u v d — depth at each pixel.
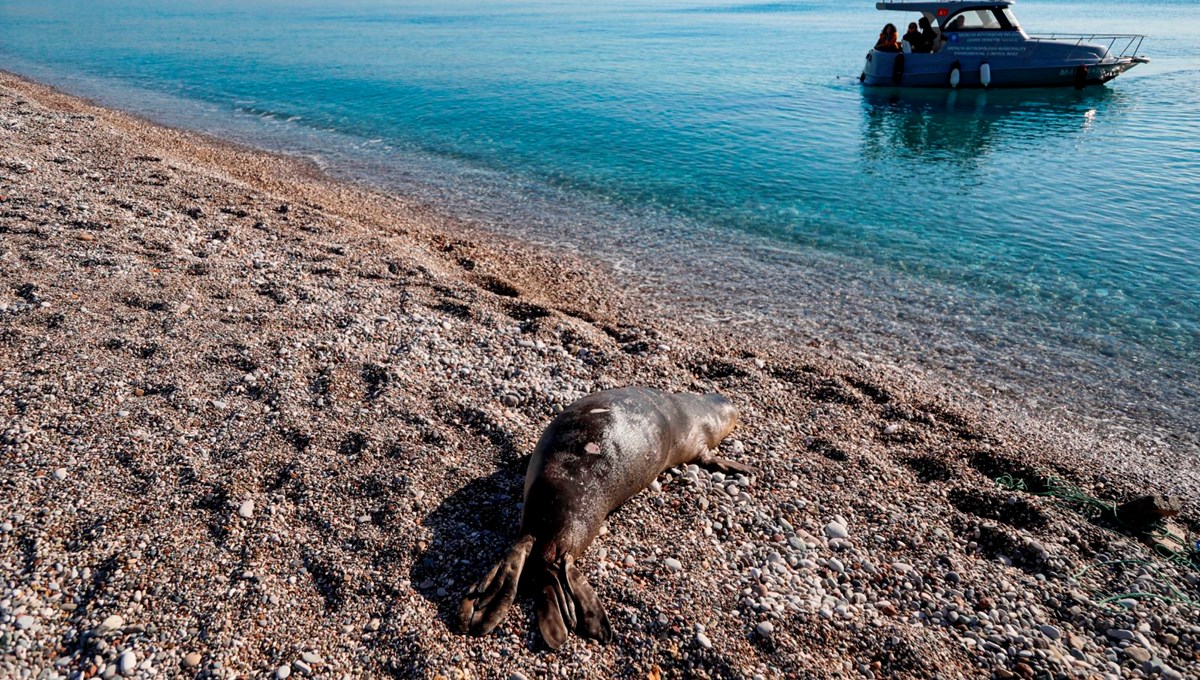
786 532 5.98
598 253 13.33
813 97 29.02
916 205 16.45
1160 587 5.68
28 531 4.98
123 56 38.81
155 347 7.57
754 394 8.36
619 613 4.89
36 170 13.02
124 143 16.69
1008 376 9.47
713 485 6.48
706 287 11.94
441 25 64.38
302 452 6.16
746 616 4.98
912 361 9.76
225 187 14.16
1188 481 7.39
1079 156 20.58
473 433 6.73
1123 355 10.08
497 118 25.16
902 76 29.75
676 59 40.75
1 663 4.07
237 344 7.83
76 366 7.04
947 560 5.80
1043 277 12.60
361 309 9.18
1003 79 28.95
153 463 5.82
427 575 5.05
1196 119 24.61
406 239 12.83
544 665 4.44
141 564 4.84
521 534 5.25
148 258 9.82
